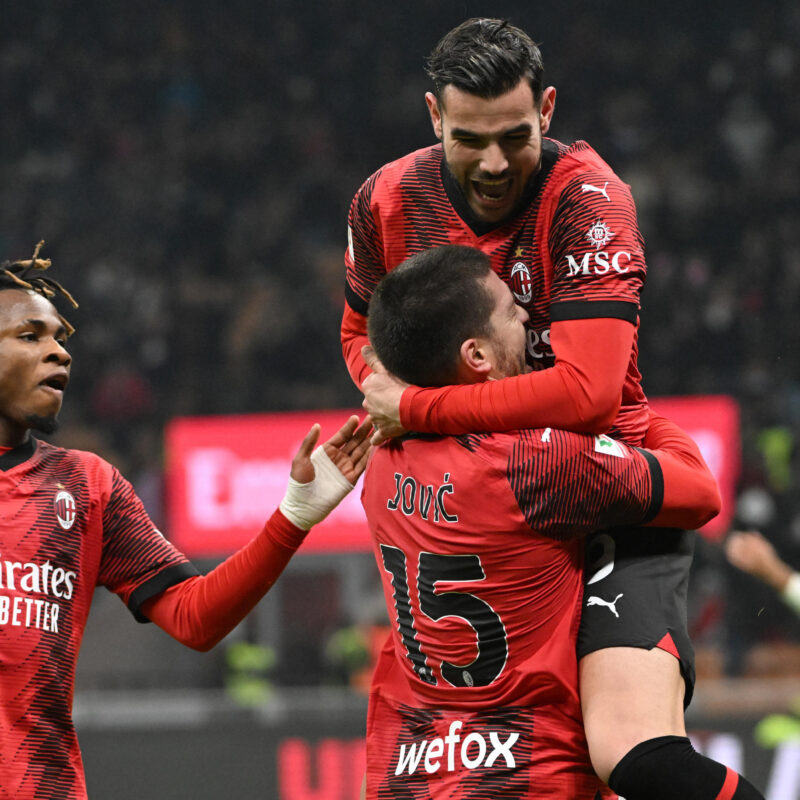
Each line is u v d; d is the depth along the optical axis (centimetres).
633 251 915
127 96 5919
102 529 1007
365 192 1026
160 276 5194
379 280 1059
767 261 5069
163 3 6209
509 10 6188
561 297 915
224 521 2734
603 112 5819
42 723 938
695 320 4834
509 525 902
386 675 1002
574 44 6044
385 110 5825
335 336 4797
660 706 885
